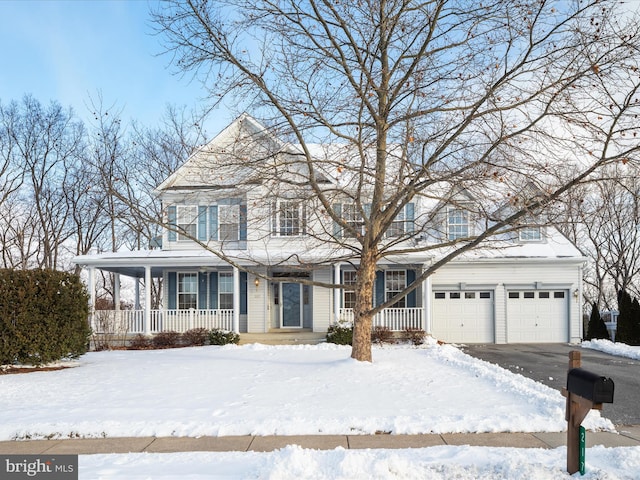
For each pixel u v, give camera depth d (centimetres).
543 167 1030
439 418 756
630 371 1343
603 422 743
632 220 2788
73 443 681
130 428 726
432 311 2130
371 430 720
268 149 1154
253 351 1554
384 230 1142
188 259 1912
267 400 877
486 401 863
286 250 1984
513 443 664
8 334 1268
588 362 1525
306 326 2142
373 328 1884
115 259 1916
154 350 1697
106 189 2166
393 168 1209
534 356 1670
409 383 1006
